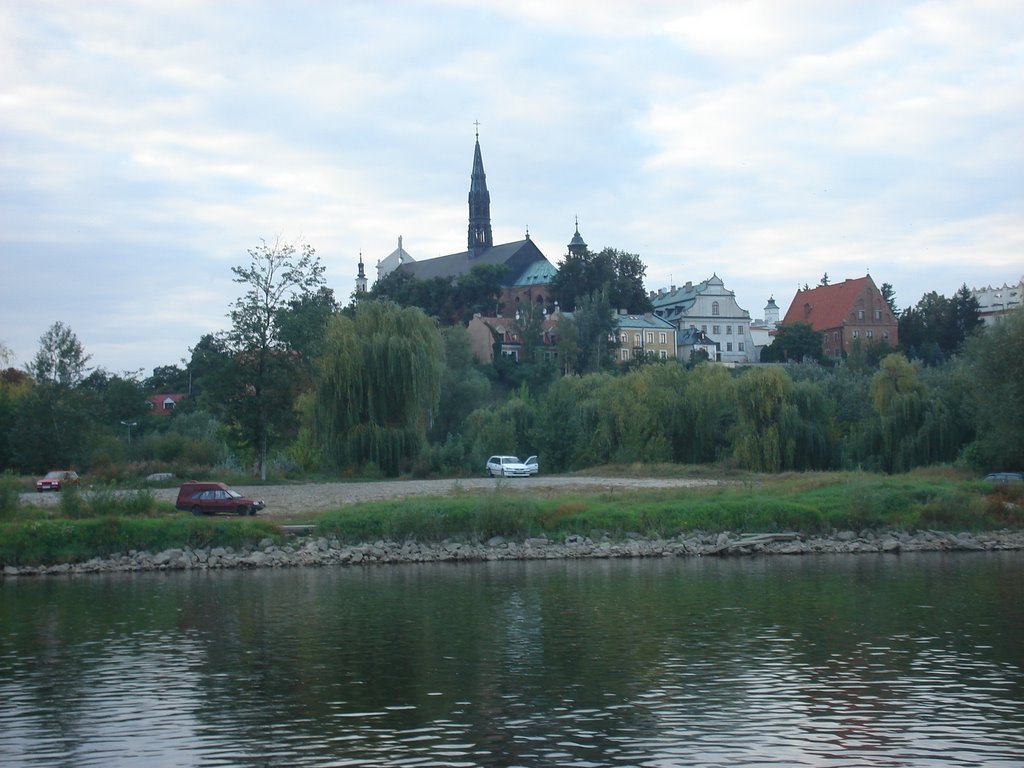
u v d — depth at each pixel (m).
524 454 105.44
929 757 19.45
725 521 57.22
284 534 52.38
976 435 80.69
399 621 33.84
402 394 81.69
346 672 26.48
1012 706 22.98
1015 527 59.97
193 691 24.62
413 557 51.03
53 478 77.88
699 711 22.61
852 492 59.59
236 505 56.62
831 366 180.50
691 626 32.72
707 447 99.25
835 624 32.97
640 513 57.09
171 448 90.75
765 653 28.61
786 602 37.50
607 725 21.56
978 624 32.91
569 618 34.28
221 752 19.89
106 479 71.62
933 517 59.50
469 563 50.09
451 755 19.59
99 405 96.25
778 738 20.64
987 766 18.95
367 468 80.44
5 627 33.19
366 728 21.41
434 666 27.12
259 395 78.12
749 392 91.31
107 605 37.56
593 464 99.88
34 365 93.25
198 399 82.25
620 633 31.58
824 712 22.53
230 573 46.91
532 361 177.12
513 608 36.38
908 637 30.83
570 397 106.56
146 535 50.03
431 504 55.22
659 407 98.75
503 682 25.31
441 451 91.06
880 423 86.06
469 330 184.50
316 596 39.41
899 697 23.80
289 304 80.62
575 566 48.81
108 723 21.94
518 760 19.30
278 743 20.42
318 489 70.56
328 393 80.69
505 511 54.62
